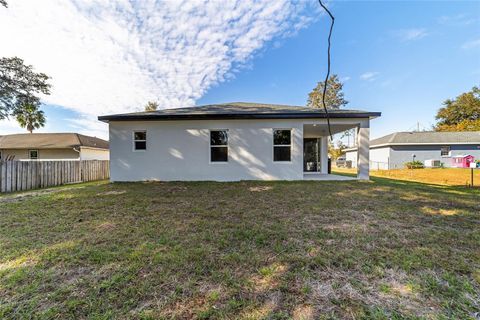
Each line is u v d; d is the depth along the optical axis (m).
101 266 2.19
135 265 2.20
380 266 2.16
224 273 2.05
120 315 1.53
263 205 4.66
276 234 3.01
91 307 1.61
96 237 2.95
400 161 20.77
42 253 2.48
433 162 19.53
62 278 1.99
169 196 5.65
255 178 8.75
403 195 5.65
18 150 18.62
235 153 8.76
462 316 1.50
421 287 1.82
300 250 2.52
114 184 7.95
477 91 27.38
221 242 2.76
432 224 3.44
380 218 3.74
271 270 2.10
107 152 22.20
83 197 5.60
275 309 1.58
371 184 7.52
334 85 24.59
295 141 8.69
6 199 5.55
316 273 2.05
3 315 1.55
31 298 1.71
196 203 4.88
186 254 2.42
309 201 5.00
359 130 8.61
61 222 3.60
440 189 6.80
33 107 11.28
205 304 1.64
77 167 10.72
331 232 3.08
